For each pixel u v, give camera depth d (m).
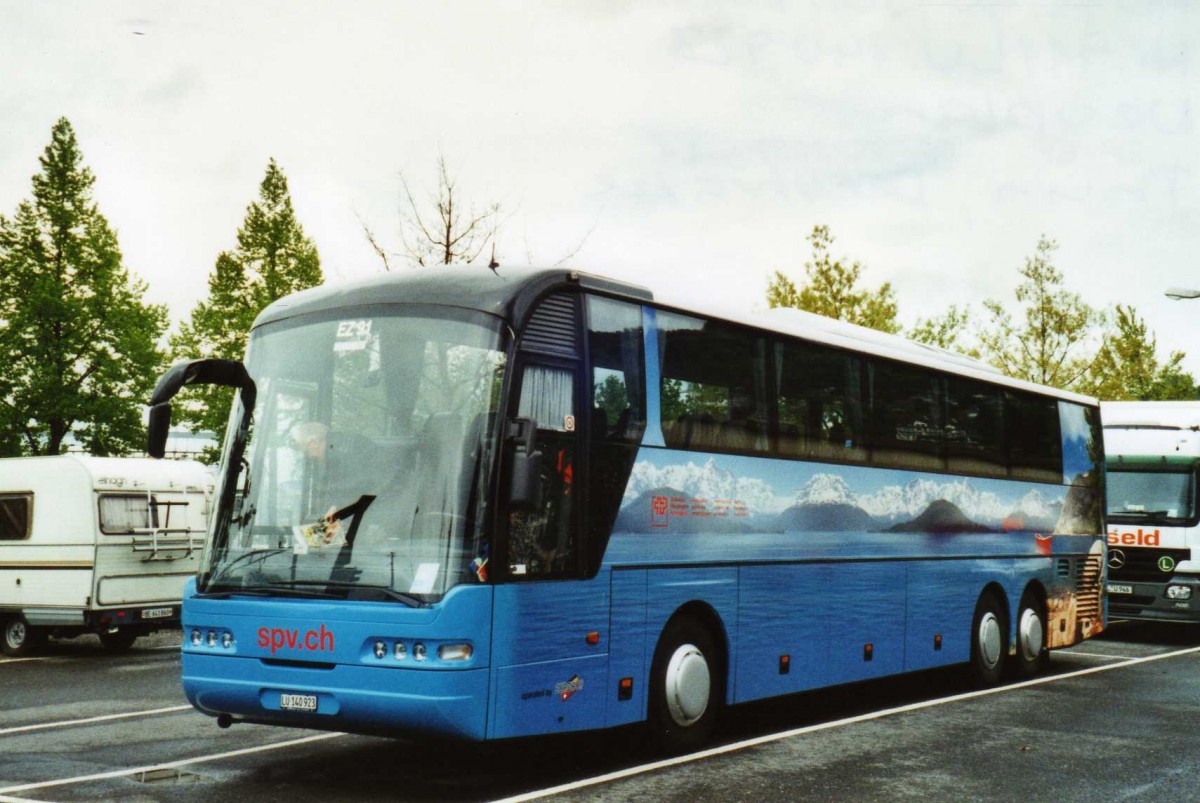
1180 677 15.22
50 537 19.83
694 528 9.88
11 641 20.34
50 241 46.03
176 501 20.62
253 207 54.94
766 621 10.67
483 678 7.79
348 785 8.52
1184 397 40.81
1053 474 16.25
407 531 7.98
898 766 9.18
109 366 45.16
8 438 44.53
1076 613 16.58
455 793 8.27
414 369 8.38
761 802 7.93
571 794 8.13
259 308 52.53
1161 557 20.17
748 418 10.67
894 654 12.55
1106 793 8.34
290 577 8.23
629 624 9.13
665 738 9.55
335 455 8.39
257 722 8.52
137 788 8.36
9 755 9.71
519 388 8.30
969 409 14.38
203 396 48.44
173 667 17.55
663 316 9.84
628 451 9.26
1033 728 11.03
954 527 13.80
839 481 11.84
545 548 8.41
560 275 8.83
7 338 44.31
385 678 7.73
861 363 12.39
